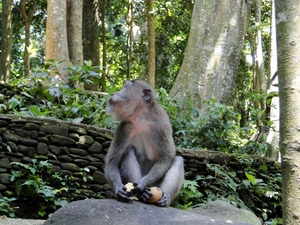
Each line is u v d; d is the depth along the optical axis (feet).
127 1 81.87
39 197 24.56
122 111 18.16
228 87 43.42
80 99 34.91
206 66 43.27
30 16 78.07
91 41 67.72
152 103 18.35
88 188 26.25
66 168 25.90
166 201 16.72
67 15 47.96
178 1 73.77
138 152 18.89
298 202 13.44
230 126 33.71
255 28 66.49
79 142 26.55
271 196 29.55
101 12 80.18
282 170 13.89
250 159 31.32
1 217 20.94
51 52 43.27
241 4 45.09
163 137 17.95
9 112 31.50
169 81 84.79
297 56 13.94
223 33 44.09
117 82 88.99
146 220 14.40
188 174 29.25
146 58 88.12
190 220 14.39
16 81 35.22
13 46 89.25
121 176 18.28
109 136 27.40
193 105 41.96
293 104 13.78
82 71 33.81
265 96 39.29
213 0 44.78
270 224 27.14
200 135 33.50
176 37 83.41
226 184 29.14
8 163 24.54
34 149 25.43
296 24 14.11
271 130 44.09
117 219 14.30
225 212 19.43
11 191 24.34
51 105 32.37
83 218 14.21
